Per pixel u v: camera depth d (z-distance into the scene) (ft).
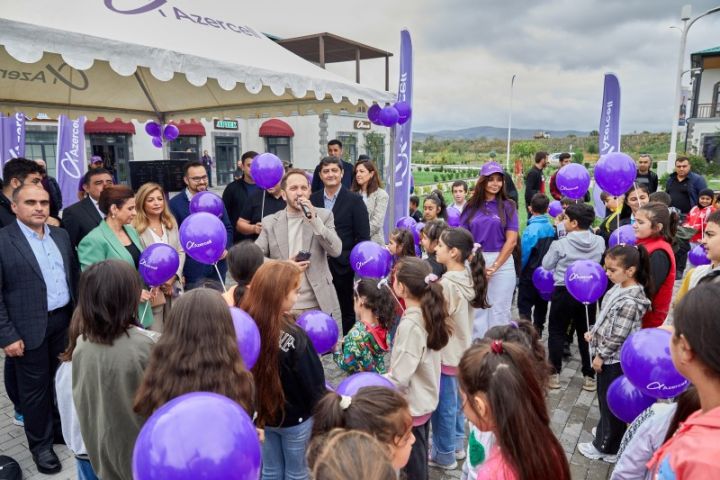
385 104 19.44
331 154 21.89
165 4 14.99
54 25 10.41
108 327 5.92
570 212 12.96
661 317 10.09
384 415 4.94
